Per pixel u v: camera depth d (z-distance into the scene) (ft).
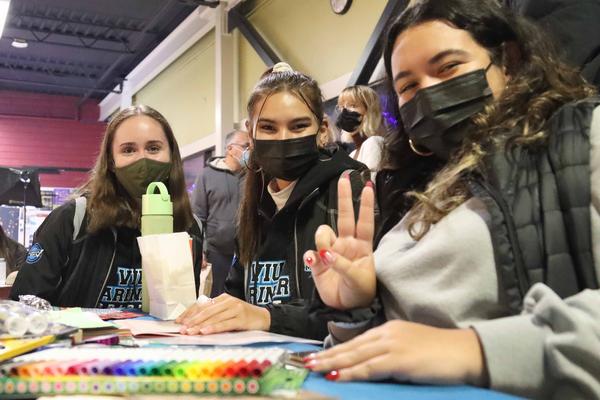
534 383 1.95
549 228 2.42
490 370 1.95
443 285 2.56
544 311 2.05
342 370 2.02
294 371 2.08
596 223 2.35
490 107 3.03
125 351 2.24
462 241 2.54
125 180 5.80
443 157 3.49
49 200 25.50
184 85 27.84
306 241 4.93
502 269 2.43
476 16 3.24
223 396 1.81
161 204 4.51
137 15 26.40
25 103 38.22
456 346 2.01
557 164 2.50
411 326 2.12
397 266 2.73
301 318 3.77
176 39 27.02
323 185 5.10
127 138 5.79
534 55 3.19
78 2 24.82
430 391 1.86
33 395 1.86
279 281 5.01
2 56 32.12
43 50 31.17
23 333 2.54
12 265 10.96
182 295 4.14
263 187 5.41
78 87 37.63
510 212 2.49
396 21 3.57
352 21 15.88
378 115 8.79
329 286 2.90
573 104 2.73
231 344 2.94
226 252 12.01
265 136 5.17
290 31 19.01
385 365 1.96
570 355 1.90
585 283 2.31
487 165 2.72
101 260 5.66
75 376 1.88
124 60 32.94
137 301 5.78
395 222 3.69
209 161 13.04
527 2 4.87
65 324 3.11
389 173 3.92
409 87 3.44
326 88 16.66
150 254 4.17
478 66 3.24
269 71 5.65
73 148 39.14
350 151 9.64
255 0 21.18
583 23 4.49
